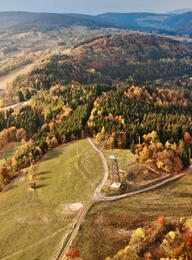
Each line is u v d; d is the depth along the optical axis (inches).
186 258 1768.0
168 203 2628.0
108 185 3083.2
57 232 2402.8
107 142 4276.6
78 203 2819.9
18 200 3191.4
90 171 3511.3
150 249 1947.6
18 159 4446.4
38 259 2114.9
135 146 3868.1
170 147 3757.4
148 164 3464.6
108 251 2060.8
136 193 2891.2
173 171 3307.1
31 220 2687.0
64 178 3462.1
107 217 2485.2
